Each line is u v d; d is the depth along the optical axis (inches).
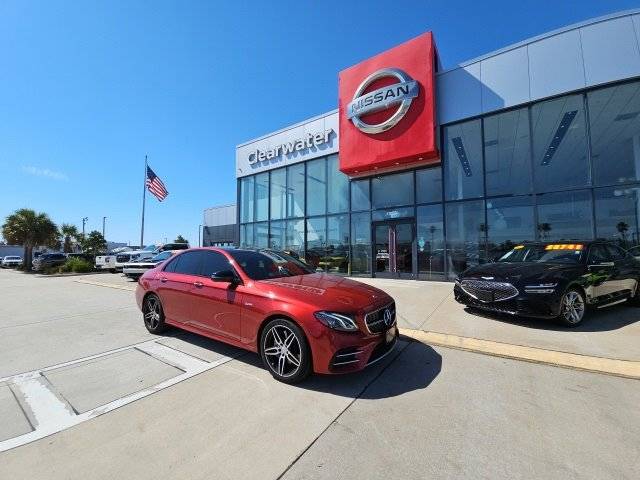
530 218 409.7
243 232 718.5
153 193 874.1
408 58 468.1
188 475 88.0
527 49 409.7
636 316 249.3
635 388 135.9
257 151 684.1
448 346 187.9
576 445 99.2
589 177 377.7
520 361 166.6
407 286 413.4
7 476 87.5
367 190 542.3
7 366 163.2
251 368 158.6
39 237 1179.9
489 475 87.1
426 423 111.8
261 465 91.7
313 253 600.1
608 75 366.6
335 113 568.4
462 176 458.0
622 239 359.9
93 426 110.7
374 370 156.4
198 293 183.8
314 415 117.1
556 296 208.7
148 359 171.0
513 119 422.3
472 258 446.9
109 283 534.0
